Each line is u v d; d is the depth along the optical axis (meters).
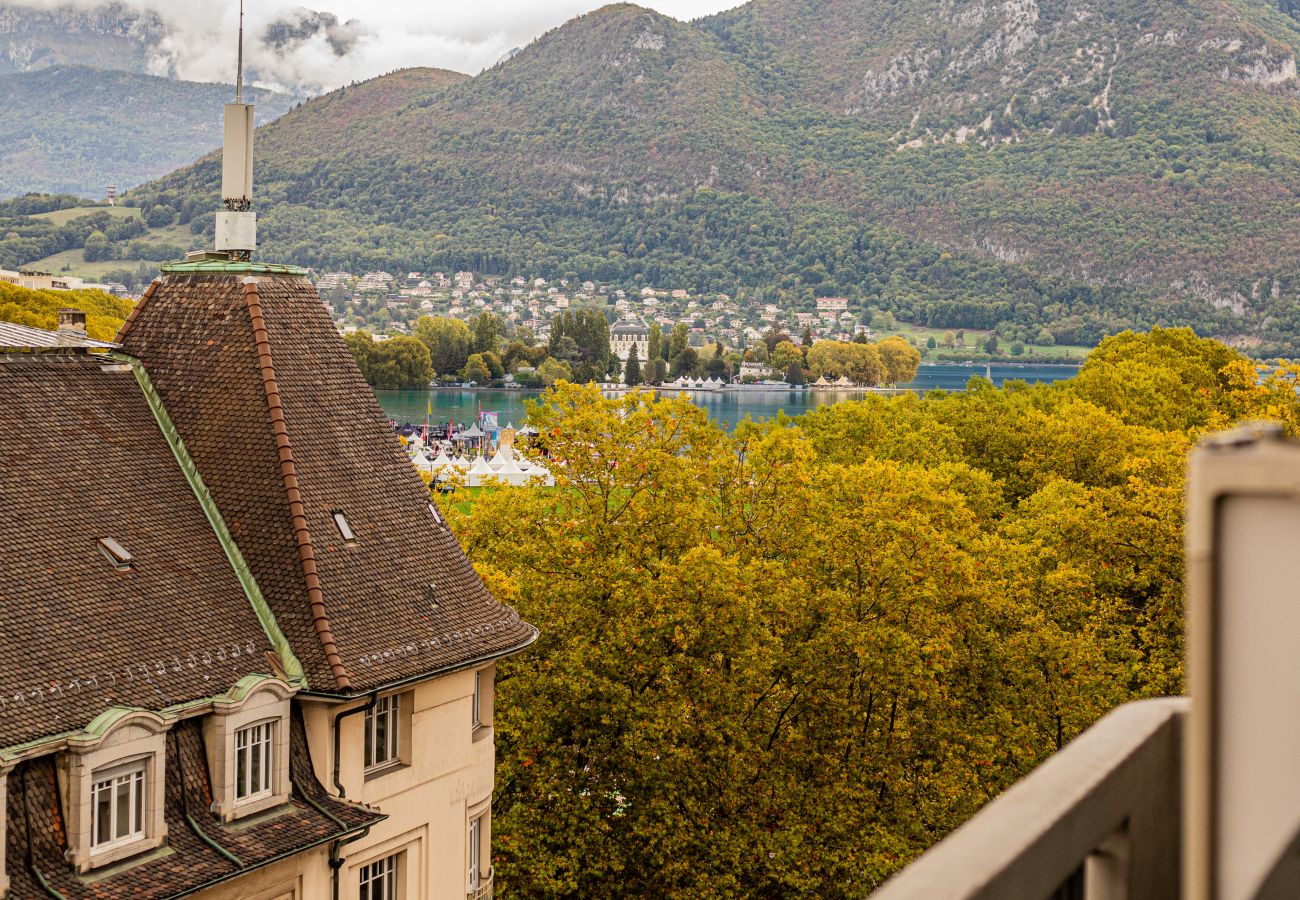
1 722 29.88
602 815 56.59
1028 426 117.62
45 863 29.86
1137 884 6.07
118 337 42.41
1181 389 140.88
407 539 41.78
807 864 55.59
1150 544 81.94
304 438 40.50
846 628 59.91
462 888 42.06
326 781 37.00
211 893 32.94
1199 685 4.31
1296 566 4.19
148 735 31.86
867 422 126.62
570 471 65.50
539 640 58.00
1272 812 4.24
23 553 33.69
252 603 37.84
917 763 62.53
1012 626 72.19
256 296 41.78
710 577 56.88
